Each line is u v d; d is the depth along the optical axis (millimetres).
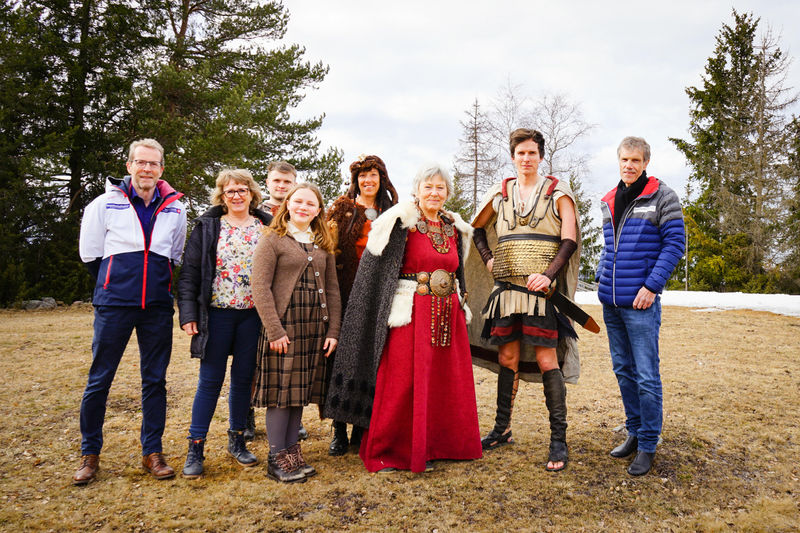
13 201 12914
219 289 2914
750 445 3203
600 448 3197
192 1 16828
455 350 3086
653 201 2916
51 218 13883
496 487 2680
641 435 2881
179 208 3031
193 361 5762
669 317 9234
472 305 3570
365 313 3014
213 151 13289
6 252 13016
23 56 13172
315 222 3055
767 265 21656
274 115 15078
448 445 3043
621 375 3100
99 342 2764
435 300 2996
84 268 13828
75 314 11219
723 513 2398
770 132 22875
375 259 3021
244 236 3006
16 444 3244
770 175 22422
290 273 2867
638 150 2961
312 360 2934
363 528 2270
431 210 3057
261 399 2775
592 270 30688
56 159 12859
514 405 4176
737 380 4754
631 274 2918
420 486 2695
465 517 2369
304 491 2635
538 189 3129
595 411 3957
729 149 23656
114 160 14586
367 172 3420
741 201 22641
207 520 2330
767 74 23391
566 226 3064
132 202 2855
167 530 2246
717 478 2760
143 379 2879
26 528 2240
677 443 3227
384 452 2967
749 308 10477
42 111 13406
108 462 2990
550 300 3021
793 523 2309
